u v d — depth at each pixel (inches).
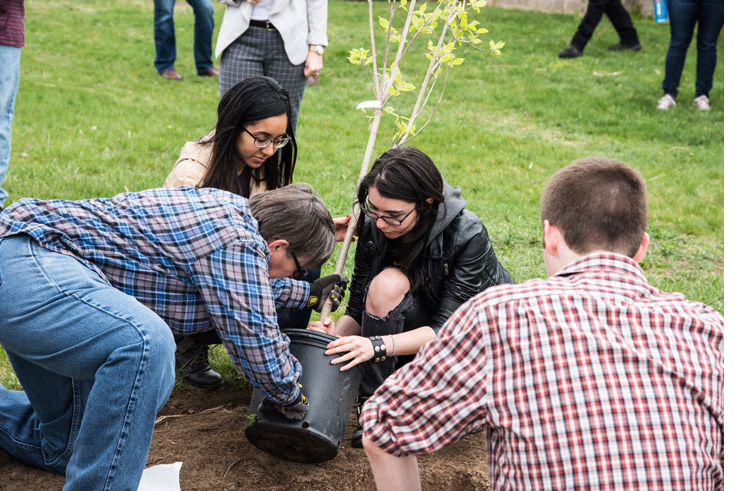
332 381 102.3
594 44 494.0
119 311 84.6
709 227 214.4
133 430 84.1
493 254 118.0
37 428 103.8
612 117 333.4
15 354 93.5
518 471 67.4
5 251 90.0
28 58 370.9
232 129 120.3
